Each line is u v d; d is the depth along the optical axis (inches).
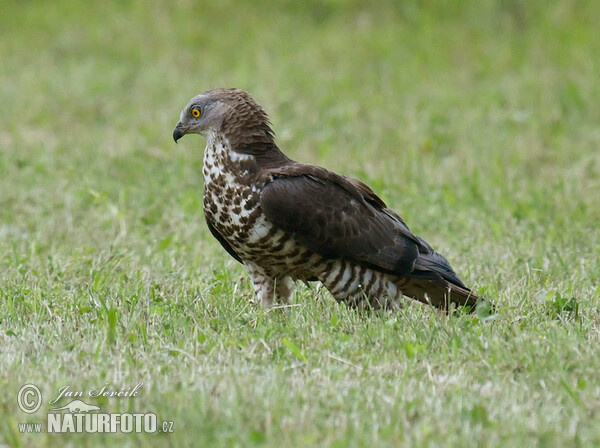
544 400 323.6
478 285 458.6
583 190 644.7
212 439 293.4
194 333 375.6
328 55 1018.1
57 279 470.6
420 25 1071.6
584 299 435.2
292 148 770.8
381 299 423.5
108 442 292.5
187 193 629.9
